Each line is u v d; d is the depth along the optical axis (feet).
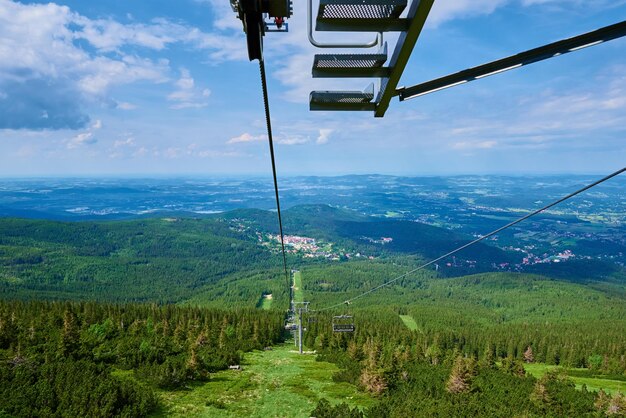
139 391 194.08
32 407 160.86
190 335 340.39
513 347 459.73
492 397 199.31
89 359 236.43
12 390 169.68
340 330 246.68
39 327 295.07
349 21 16.47
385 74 19.74
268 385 237.45
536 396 196.24
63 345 230.68
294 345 425.69
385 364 242.99
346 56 18.37
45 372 191.31
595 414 186.19
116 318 370.53
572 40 19.26
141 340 287.07
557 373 256.32
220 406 197.16
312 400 212.02
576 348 437.99
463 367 213.05
